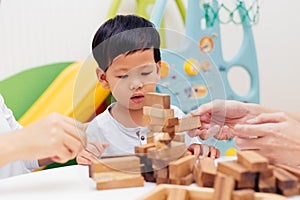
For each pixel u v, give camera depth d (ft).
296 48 4.86
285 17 4.77
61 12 3.96
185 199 1.41
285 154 1.76
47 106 3.53
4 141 1.66
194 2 3.61
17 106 3.61
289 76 4.86
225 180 1.35
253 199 1.33
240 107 2.05
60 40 3.98
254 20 3.98
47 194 1.53
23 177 1.77
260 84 4.72
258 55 4.68
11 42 3.84
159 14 3.54
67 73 3.80
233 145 2.09
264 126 1.80
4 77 3.84
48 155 1.66
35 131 1.68
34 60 3.92
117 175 1.59
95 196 1.48
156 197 1.41
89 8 4.03
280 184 1.40
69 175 1.79
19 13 3.83
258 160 1.38
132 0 4.08
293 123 1.84
